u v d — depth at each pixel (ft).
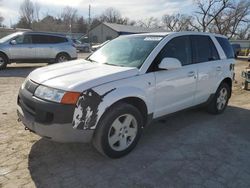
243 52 139.54
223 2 146.51
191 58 16.98
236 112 21.36
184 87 16.16
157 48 14.82
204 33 18.74
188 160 13.20
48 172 11.82
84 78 12.09
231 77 20.68
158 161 13.01
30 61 46.91
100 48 17.54
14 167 12.12
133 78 13.19
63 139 11.54
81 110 11.39
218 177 11.85
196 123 18.38
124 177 11.61
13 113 19.39
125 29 179.93
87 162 12.71
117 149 12.93
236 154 14.02
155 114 14.71
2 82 32.07
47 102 11.44
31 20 270.67
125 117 13.00
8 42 44.83
